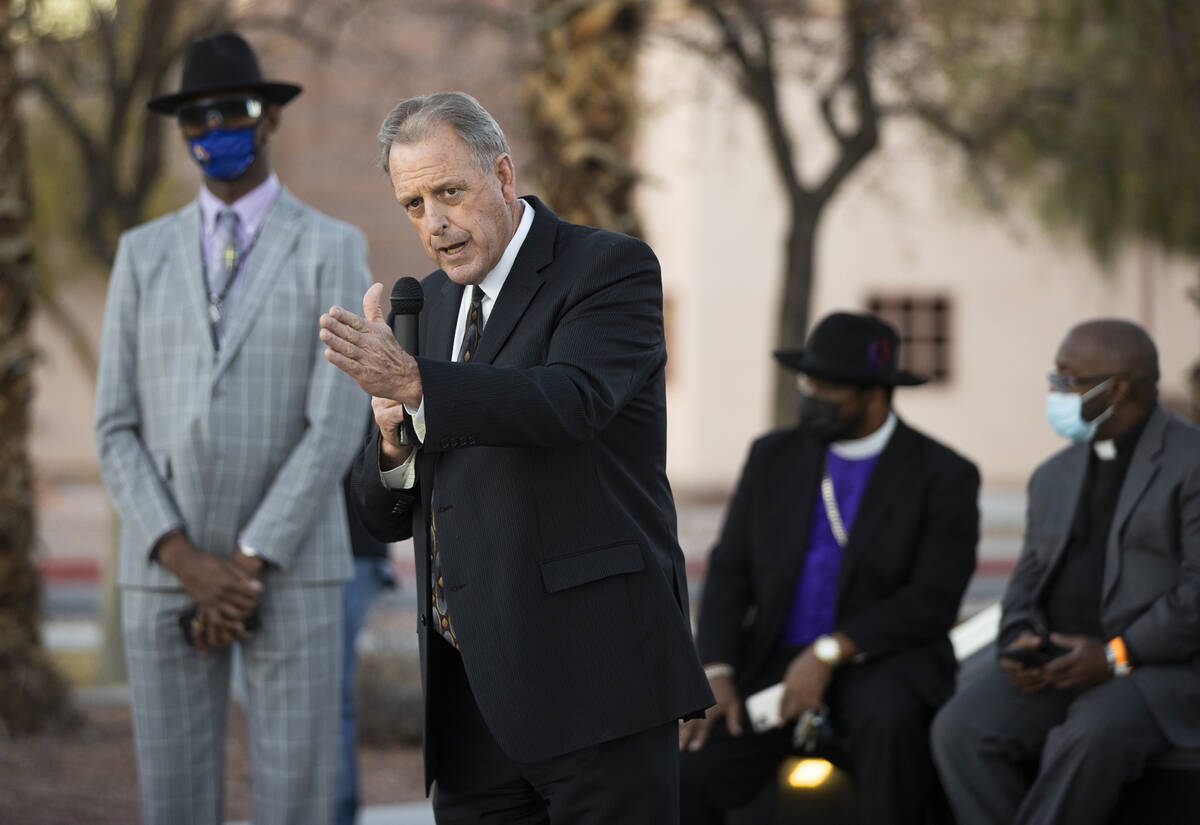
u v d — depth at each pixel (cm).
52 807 1231
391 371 579
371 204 3203
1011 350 5269
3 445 1519
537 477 641
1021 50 2314
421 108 630
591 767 639
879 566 996
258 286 874
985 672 1021
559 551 638
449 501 647
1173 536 891
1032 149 2522
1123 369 914
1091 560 933
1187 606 859
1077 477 948
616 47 1689
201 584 838
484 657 630
